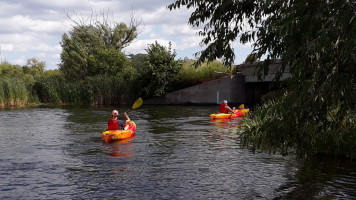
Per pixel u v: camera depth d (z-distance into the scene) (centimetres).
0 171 746
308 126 402
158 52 2930
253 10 479
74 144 1060
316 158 807
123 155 898
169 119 1742
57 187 632
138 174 713
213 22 486
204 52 493
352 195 563
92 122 1641
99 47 3731
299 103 343
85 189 619
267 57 431
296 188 604
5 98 2773
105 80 2959
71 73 3581
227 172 719
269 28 379
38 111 2272
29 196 585
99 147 1009
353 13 309
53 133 1292
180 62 2931
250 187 618
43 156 894
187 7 495
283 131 383
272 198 558
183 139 1133
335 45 316
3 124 1580
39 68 4534
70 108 2520
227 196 573
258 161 808
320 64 338
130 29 4266
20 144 1066
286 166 754
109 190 613
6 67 3928
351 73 343
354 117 414
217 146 1005
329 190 589
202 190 607
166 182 656
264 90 2977
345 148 798
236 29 480
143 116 1903
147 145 1033
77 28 3975
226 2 463
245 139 428
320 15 322
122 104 2958
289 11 348
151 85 2881
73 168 768
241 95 2894
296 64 366
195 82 2950
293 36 358
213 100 2862
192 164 793
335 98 348
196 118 1786
